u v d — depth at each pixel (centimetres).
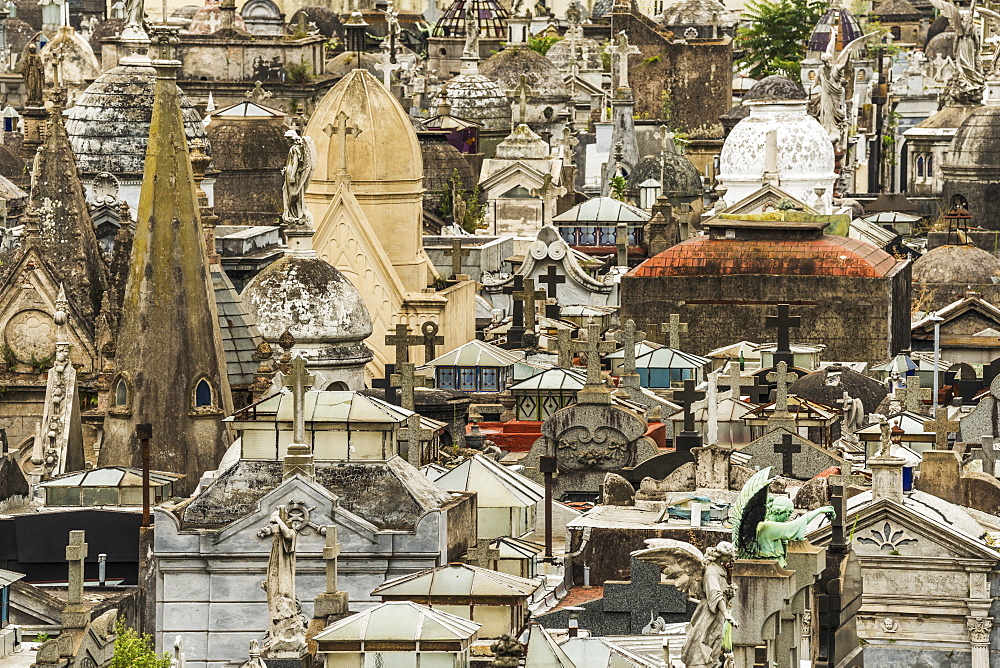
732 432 12188
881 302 16038
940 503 9162
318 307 13462
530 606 8794
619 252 18350
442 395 12938
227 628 9375
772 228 16388
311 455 9556
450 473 10156
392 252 16825
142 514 9781
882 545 8825
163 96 12075
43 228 13150
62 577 9875
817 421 12262
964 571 8794
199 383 11750
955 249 18688
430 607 8438
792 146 19900
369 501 9431
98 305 13088
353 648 7800
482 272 18500
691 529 9425
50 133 13362
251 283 13662
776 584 7775
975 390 14925
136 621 9412
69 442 11962
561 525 10306
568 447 11744
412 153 16888
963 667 8788
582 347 13788
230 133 19025
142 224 11894
